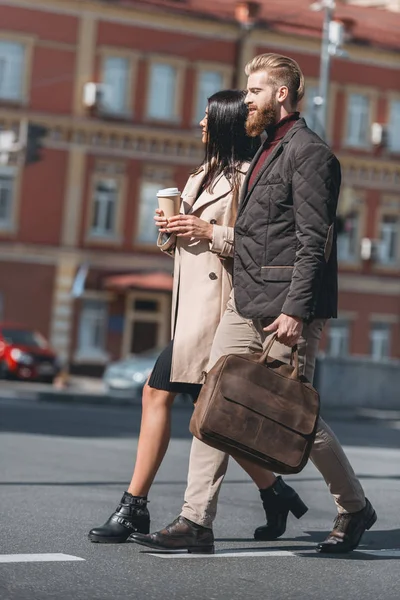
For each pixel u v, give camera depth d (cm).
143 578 845
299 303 901
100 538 985
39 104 6594
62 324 6700
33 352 5650
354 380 5403
